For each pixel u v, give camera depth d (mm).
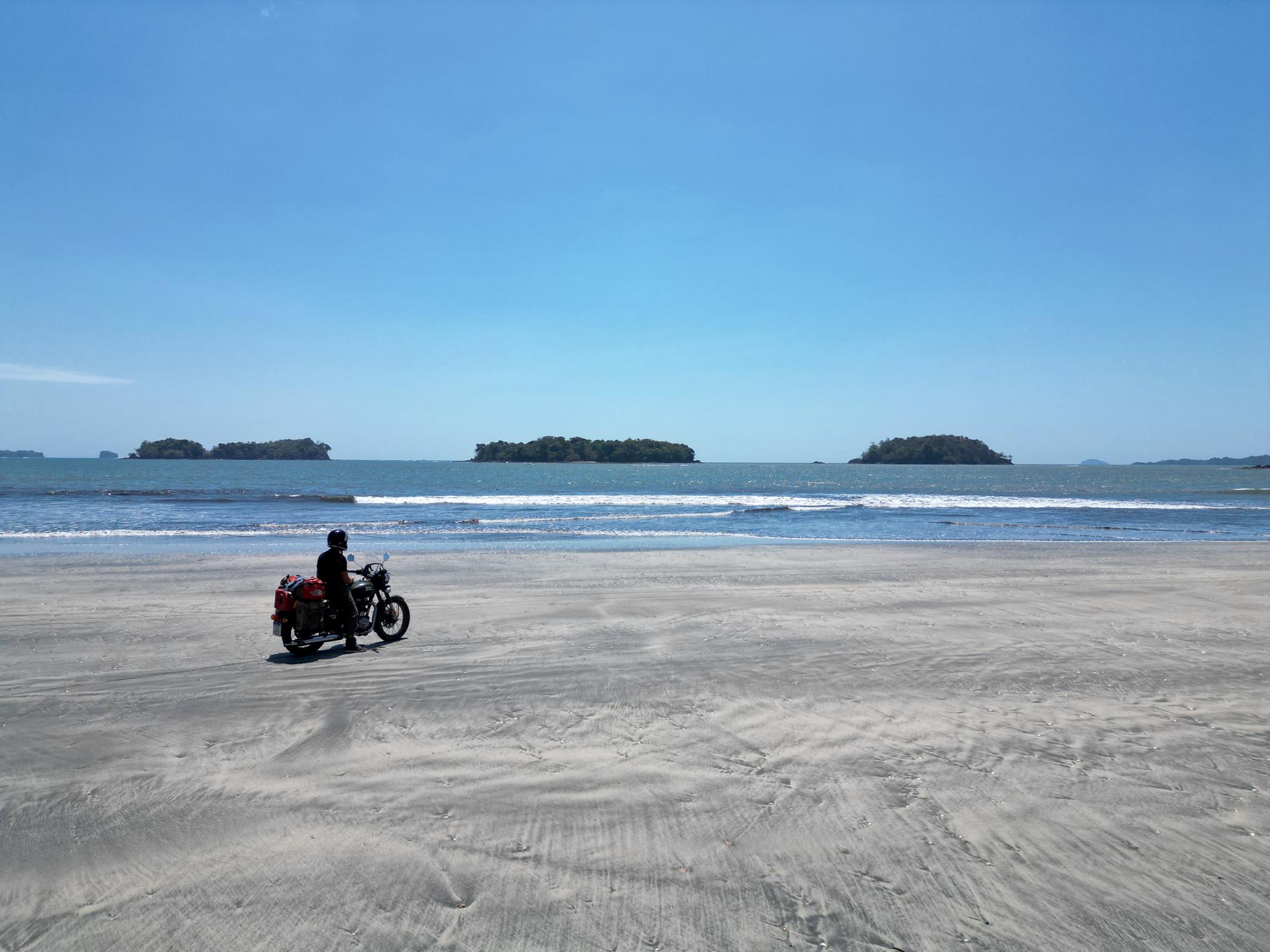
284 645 7977
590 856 3623
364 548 19422
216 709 5914
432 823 3951
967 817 4035
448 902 3238
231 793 4328
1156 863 3578
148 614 9984
